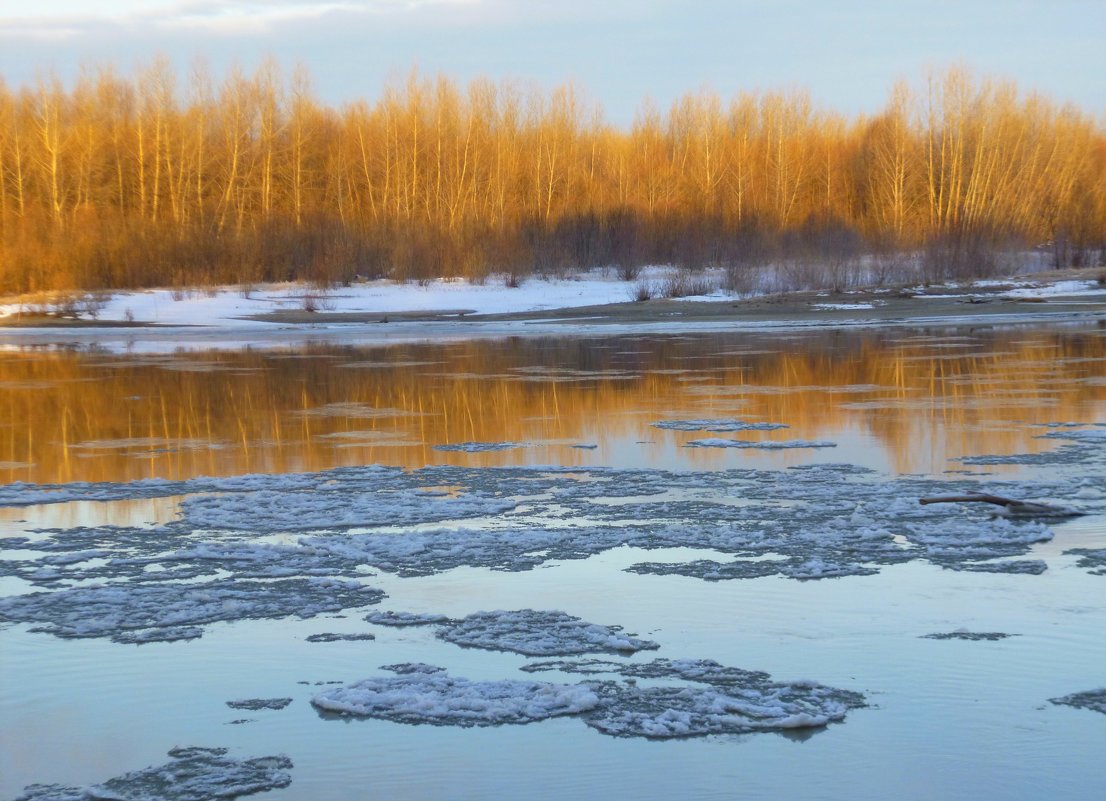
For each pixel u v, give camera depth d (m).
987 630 7.48
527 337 37.06
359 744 6.00
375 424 17.38
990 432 15.48
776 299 50.38
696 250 60.09
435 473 13.26
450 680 6.77
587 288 54.84
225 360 29.45
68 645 7.48
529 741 6.00
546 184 72.00
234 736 6.13
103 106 69.69
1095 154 85.38
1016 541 9.62
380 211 66.94
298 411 18.98
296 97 70.19
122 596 8.47
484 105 73.69
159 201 67.25
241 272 57.16
